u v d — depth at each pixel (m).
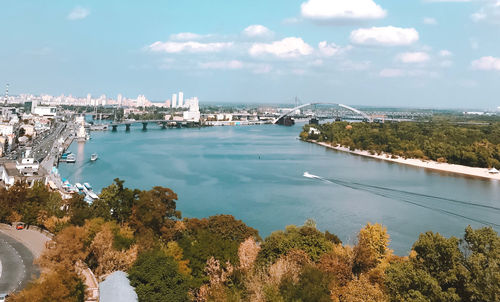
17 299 39.56
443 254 44.62
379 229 65.62
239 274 53.78
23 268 56.84
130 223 72.38
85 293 45.12
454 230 111.12
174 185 158.88
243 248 60.31
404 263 46.97
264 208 128.62
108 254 53.84
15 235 72.25
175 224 75.00
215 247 59.53
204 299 50.62
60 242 51.41
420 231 109.38
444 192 157.38
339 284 51.25
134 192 78.81
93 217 73.06
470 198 148.50
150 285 47.78
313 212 125.06
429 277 41.47
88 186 149.88
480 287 39.31
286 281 44.97
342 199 141.75
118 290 46.75
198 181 167.25
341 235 104.56
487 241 45.00
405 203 139.12
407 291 42.81
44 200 83.50
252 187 157.62
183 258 58.47
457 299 39.12
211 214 122.06
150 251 53.91
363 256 57.47
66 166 198.00
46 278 41.94
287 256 56.53
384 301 42.75
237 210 126.50
